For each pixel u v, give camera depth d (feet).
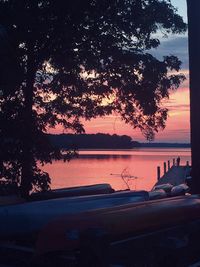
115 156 271.49
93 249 10.63
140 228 12.32
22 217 14.24
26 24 29.91
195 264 13.04
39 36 31.17
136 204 13.60
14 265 13.00
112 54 34.40
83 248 10.73
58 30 32.12
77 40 33.04
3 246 13.60
